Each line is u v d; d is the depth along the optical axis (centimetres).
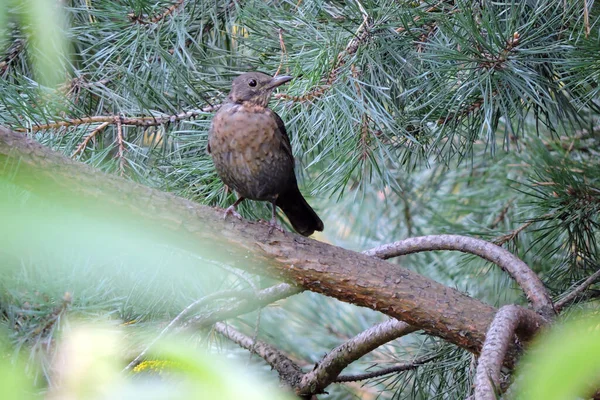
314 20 664
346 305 980
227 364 179
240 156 670
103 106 740
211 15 731
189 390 173
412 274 547
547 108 663
